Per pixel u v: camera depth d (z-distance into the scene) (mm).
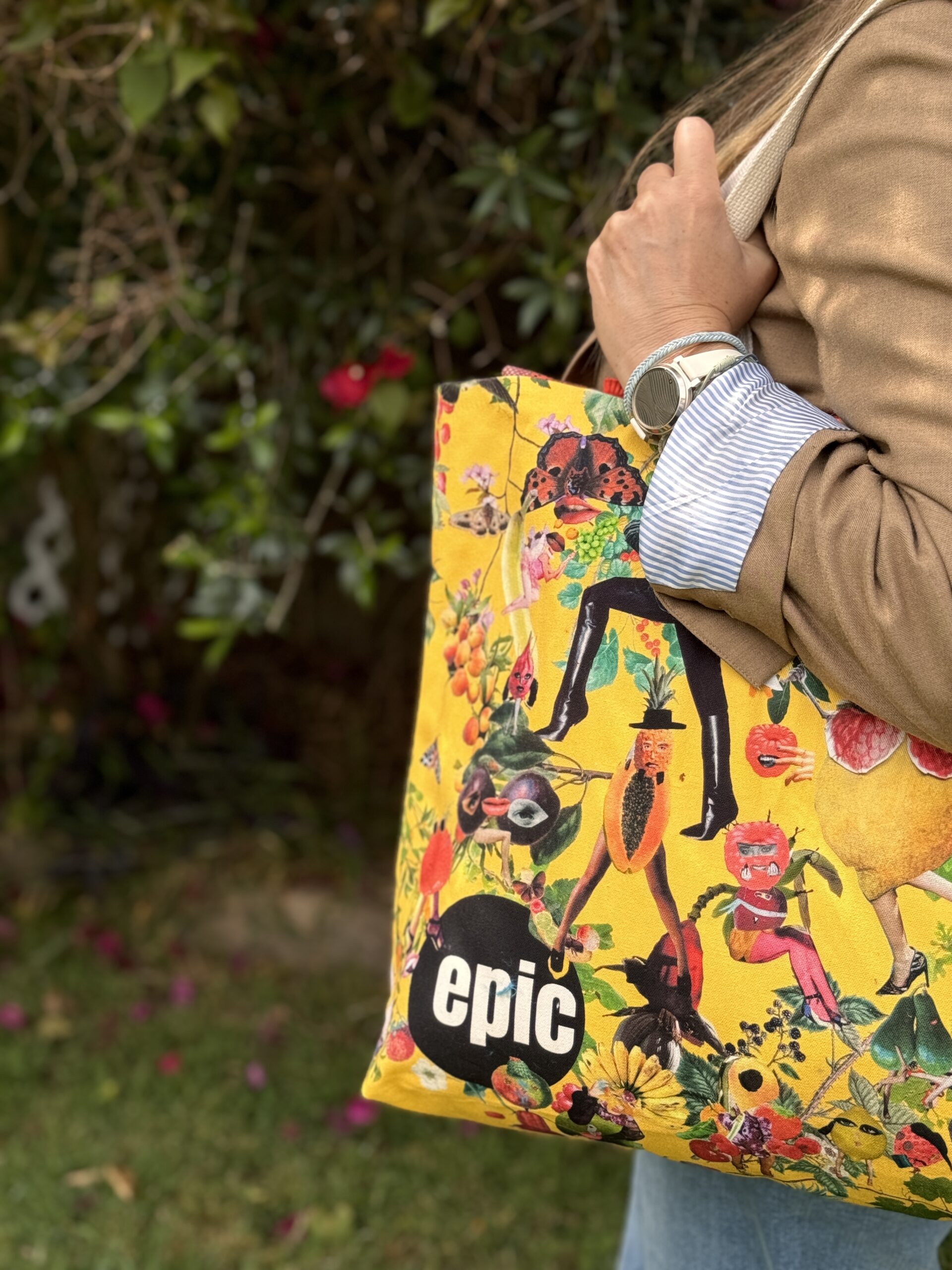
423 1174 2525
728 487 884
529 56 2084
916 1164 905
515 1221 2414
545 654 1011
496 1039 1014
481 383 1057
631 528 994
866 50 858
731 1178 1143
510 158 2039
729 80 1144
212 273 2467
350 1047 2967
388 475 2512
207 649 4027
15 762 3738
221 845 3602
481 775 1031
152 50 1951
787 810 922
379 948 3334
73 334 2324
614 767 976
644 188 997
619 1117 991
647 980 958
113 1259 2271
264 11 2244
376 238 2607
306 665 4098
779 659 920
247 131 2393
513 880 1006
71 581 3770
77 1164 2531
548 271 2111
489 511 1068
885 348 819
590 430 1014
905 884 889
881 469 824
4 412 2580
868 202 836
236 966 3297
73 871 3500
